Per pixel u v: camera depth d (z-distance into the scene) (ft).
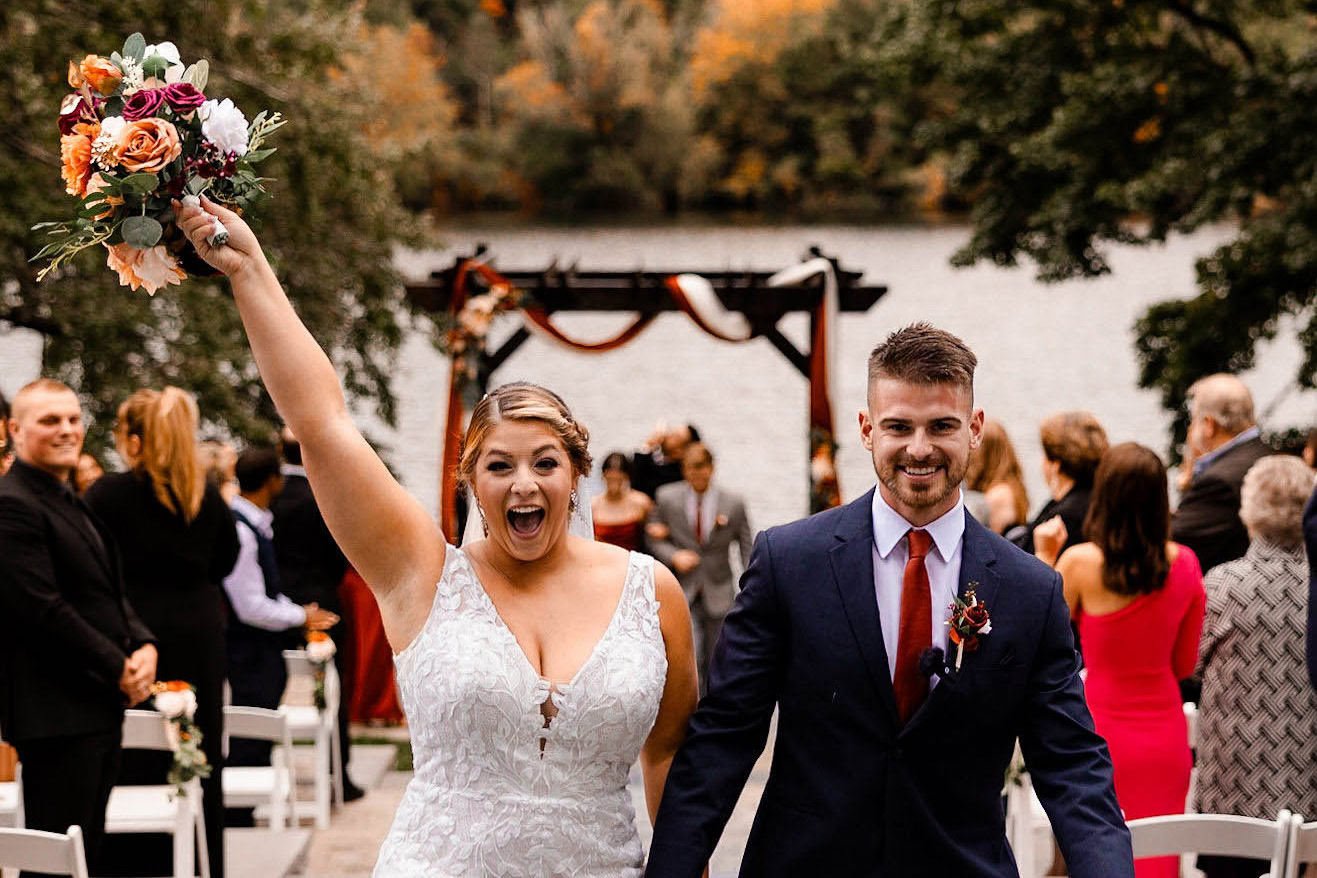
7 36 41.83
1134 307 133.90
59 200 41.04
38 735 15.33
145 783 18.67
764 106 220.64
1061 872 18.49
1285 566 15.37
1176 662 15.28
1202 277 49.21
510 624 9.68
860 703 9.48
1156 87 51.03
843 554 9.67
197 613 18.08
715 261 150.00
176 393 18.21
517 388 9.86
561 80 223.51
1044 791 9.53
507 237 179.11
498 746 9.41
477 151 220.43
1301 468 15.53
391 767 28.04
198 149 9.06
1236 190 46.65
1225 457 19.72
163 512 17.78
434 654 9.47
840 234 185.16
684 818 9.55
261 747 23.02
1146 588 14.74
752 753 9.77
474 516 10.78
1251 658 15.30
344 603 31.22
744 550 30.73
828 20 218.59
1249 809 15.33
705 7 237.04
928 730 9.37
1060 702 9.57
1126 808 14.98
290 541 26.21
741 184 219.82
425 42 219.61
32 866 11.59
